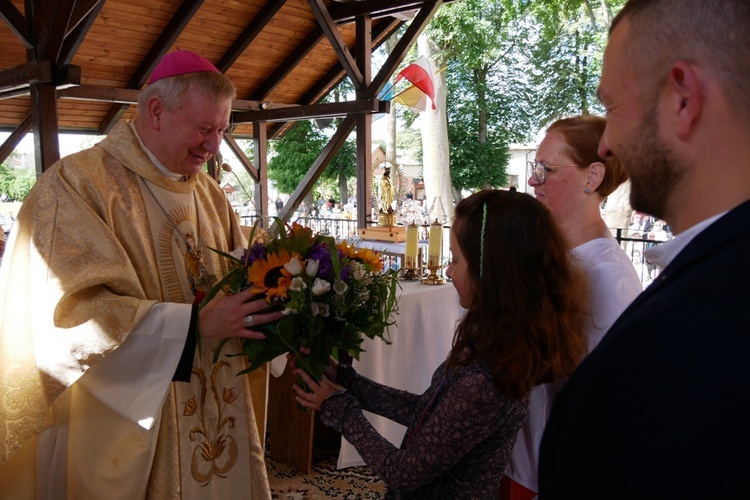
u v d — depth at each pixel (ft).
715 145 1.75
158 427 5.49
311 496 8.84
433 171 51.49
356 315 4.71
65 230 5.10
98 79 24.88
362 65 26.63
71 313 4.99
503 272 3.55
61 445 5.56
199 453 5.78
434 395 3.84
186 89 5.36
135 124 5.78
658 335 1.57
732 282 1.56
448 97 66.80
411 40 25.32
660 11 1.81
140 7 22.59
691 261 1.70
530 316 3.51
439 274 10.33
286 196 68.74
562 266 3.70
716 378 1.45
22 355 5.18
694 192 1.82
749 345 1.46
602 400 1.66
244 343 4.97
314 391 4.42
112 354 5.17
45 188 5.27
